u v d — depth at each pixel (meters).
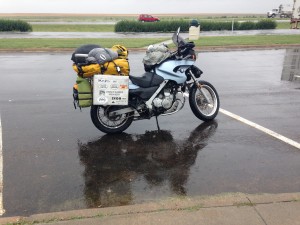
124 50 5.56
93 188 4.05
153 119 6.62
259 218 3.35
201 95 6.46
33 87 9.23
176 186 4.10
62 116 6.75
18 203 3.71
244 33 34.16
